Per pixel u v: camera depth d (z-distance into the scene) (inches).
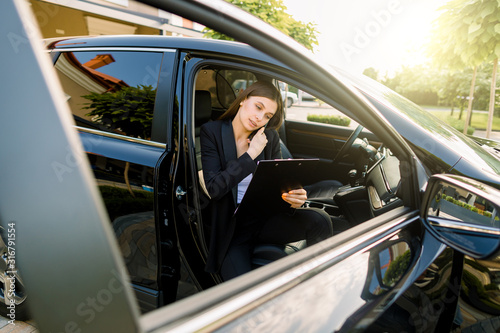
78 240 13.8
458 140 56.8
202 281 53.6
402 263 31.2
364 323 24.4
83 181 14.1
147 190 51.3
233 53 46.8
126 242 55.1
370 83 71.4
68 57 63.0
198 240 51.5
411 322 28.9
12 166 12.5
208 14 26.1
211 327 18.2
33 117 13.1
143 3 24.0
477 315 35.9
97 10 197.5
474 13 225.5
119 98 56.9
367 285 27.0
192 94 51.6
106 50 59.9
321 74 35.2
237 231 53.6
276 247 51.9
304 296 23.3
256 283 22.6
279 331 20.1
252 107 53.7
